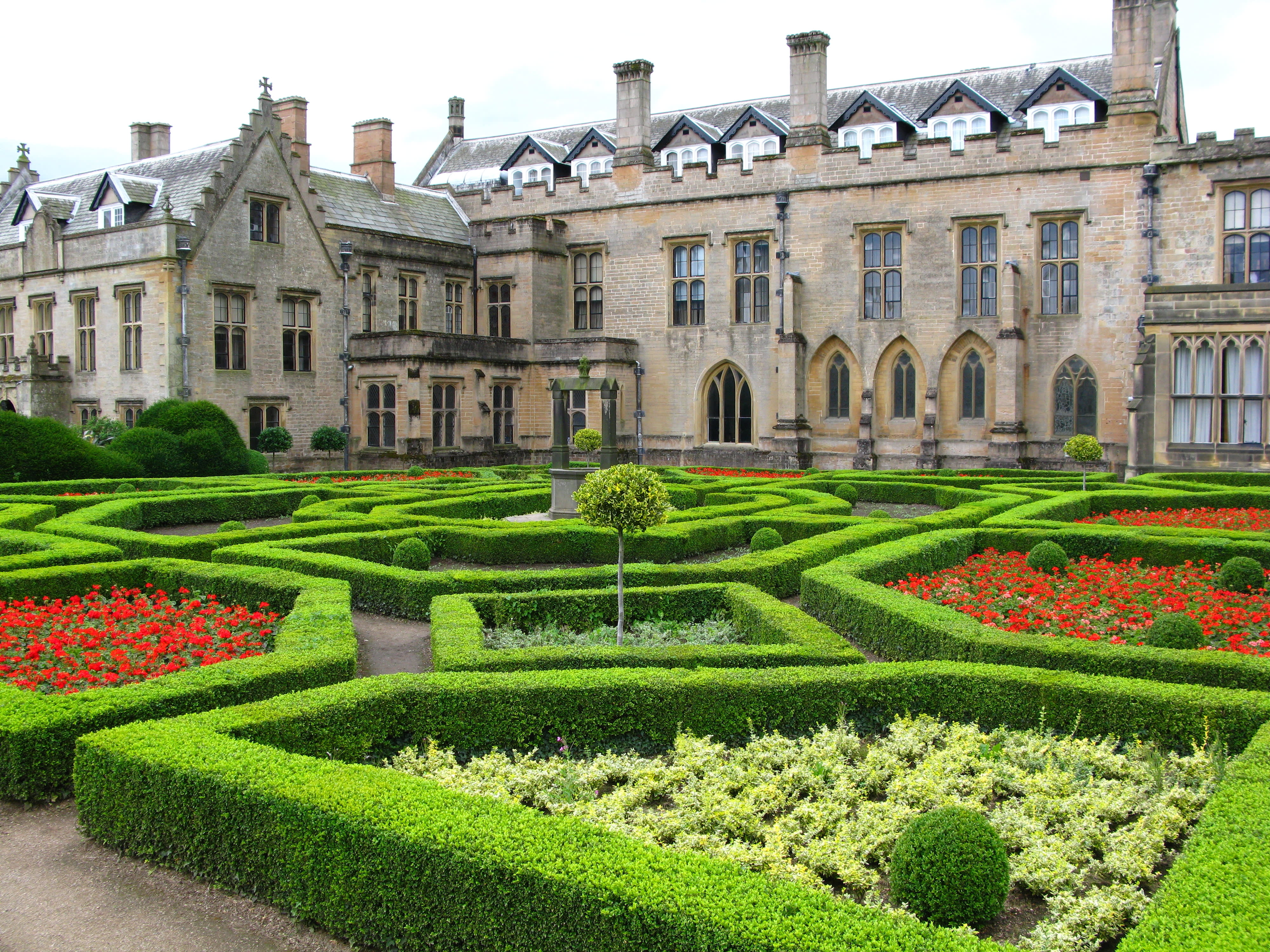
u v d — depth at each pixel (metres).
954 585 15.62
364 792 7.21
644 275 47.03
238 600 14.63
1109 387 38.31
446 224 49.25
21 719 8.93
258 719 8.71
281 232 40.69
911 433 42.56
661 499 13.44
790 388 42.94
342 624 12.29
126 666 11.30
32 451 29.44
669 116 52.22
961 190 40.47
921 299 41.44
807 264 43.47
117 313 38.81
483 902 6.36
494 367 44.75
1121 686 9.50
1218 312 29.67
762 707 9.84
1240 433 29.58
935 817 6.79
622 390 46.56
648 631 13.78
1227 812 6.80
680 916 5.73
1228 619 13.13
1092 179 38.19
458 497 25.03
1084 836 7.66
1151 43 37.09
